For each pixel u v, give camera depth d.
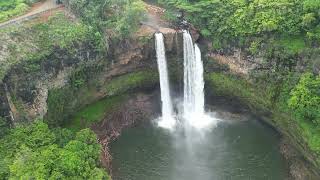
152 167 50.50
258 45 53.16
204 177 48.91
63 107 53.00
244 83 56.28
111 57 55.94
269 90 53.81
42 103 50.00
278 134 54.31
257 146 53.12
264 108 55.19
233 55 56.09
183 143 54.22
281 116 52.97
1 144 42.28
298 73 51.06
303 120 49.00
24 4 57.03
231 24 54.94
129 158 51.88
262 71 54.09
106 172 44.88
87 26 54.31
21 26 51.72
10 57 47.88
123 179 48.69
